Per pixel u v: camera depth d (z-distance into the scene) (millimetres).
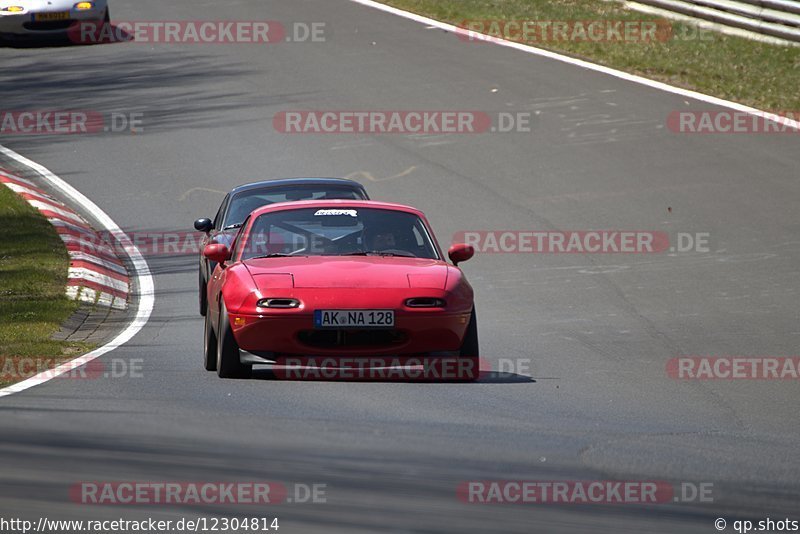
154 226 62688
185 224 62938
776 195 63938
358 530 19047
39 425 26375
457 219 61688
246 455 23859
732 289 49562
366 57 94938
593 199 64312
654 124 76938
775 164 69188
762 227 59062
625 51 93688
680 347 40344
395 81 88000
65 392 31453
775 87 83812
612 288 50281
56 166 72250
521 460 24250
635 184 66500
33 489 20891
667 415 30250
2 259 54156
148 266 56438
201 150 74562
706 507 21250
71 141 76812
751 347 40312
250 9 112750
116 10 112500
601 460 24531
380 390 32219
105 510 19812
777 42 92812
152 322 45719
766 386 34594
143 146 75750
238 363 33312
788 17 92125
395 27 105000
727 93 83250
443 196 65312
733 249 55906
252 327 32312
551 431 27453
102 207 65625
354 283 32938
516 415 29391
